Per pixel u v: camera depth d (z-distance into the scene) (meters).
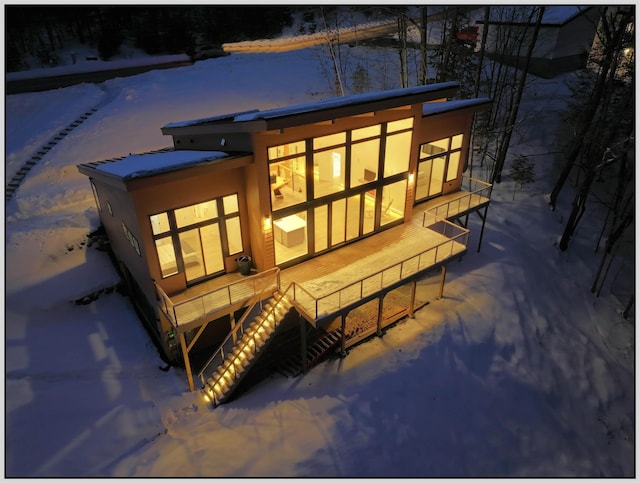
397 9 27.50
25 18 38.22
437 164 17.53
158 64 36.00
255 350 11.91
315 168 12.95
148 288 12.47
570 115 24.08
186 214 11.87
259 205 12.19
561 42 28.08
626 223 17.53
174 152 13.88
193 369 13.25
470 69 26.42
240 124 11.24
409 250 14.60
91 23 40.69
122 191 11.39
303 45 38.03
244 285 12.77
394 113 13.73
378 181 14.56
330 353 13.25
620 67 21.36
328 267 13.78
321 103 11.77
